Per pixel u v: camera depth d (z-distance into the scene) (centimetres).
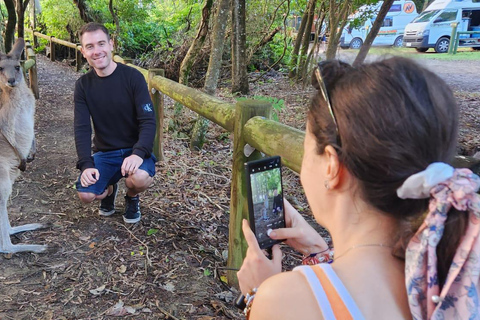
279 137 217
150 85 487
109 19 1191
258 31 1022
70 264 296
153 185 435
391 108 74
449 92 79
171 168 486
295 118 640
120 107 330
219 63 591
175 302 262
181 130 610
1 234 303
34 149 387
